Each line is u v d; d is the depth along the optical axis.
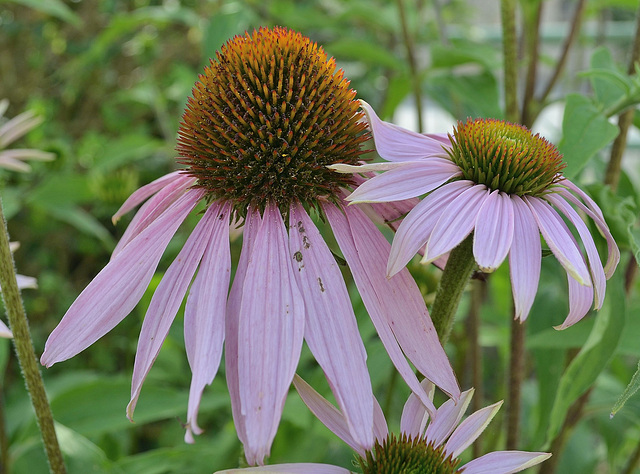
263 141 0.22
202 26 0.44
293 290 0.20
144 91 0.50
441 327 0.22
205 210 0.22
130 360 0.40
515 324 0.28
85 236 0.56
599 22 0.43
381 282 0.21
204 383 0.19
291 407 0.29
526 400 0.37
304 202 0.22
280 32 0.23
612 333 0.24
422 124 0.34
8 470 0.27
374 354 0.28
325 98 0.22
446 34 0.36
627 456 0.40
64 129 0.61
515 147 0.21
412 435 0.22
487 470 0.21
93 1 0.60
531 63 0.30
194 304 0.21
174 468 0.29
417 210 0.20
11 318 0.22
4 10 0.59
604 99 0.27
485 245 0.20
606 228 0.21
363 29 0.55
